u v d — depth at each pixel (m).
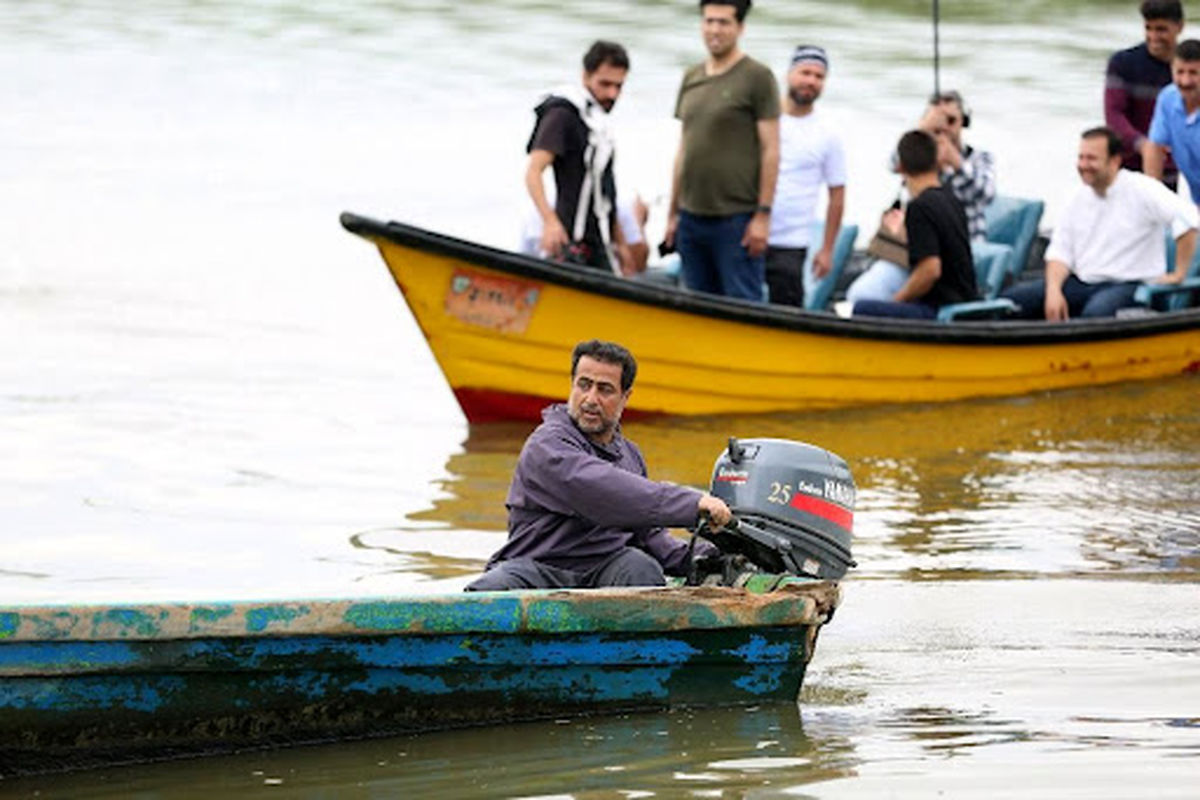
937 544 27.50
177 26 92.75
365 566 26.16
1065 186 57.31
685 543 22.23
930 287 37.34
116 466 31.38
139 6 99.56
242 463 31.84
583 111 35.69
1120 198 39.00
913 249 37.19
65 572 25.56
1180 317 38.78
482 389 34.78
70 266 49.12
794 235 37.72
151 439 33.25
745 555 21.42
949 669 21.81
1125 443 34.06
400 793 18.03
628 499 20.64
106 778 18.44
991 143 62.88
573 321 34.47
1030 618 23.81
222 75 79.56
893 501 30.03
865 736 19.55
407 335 43.03
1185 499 30.08
